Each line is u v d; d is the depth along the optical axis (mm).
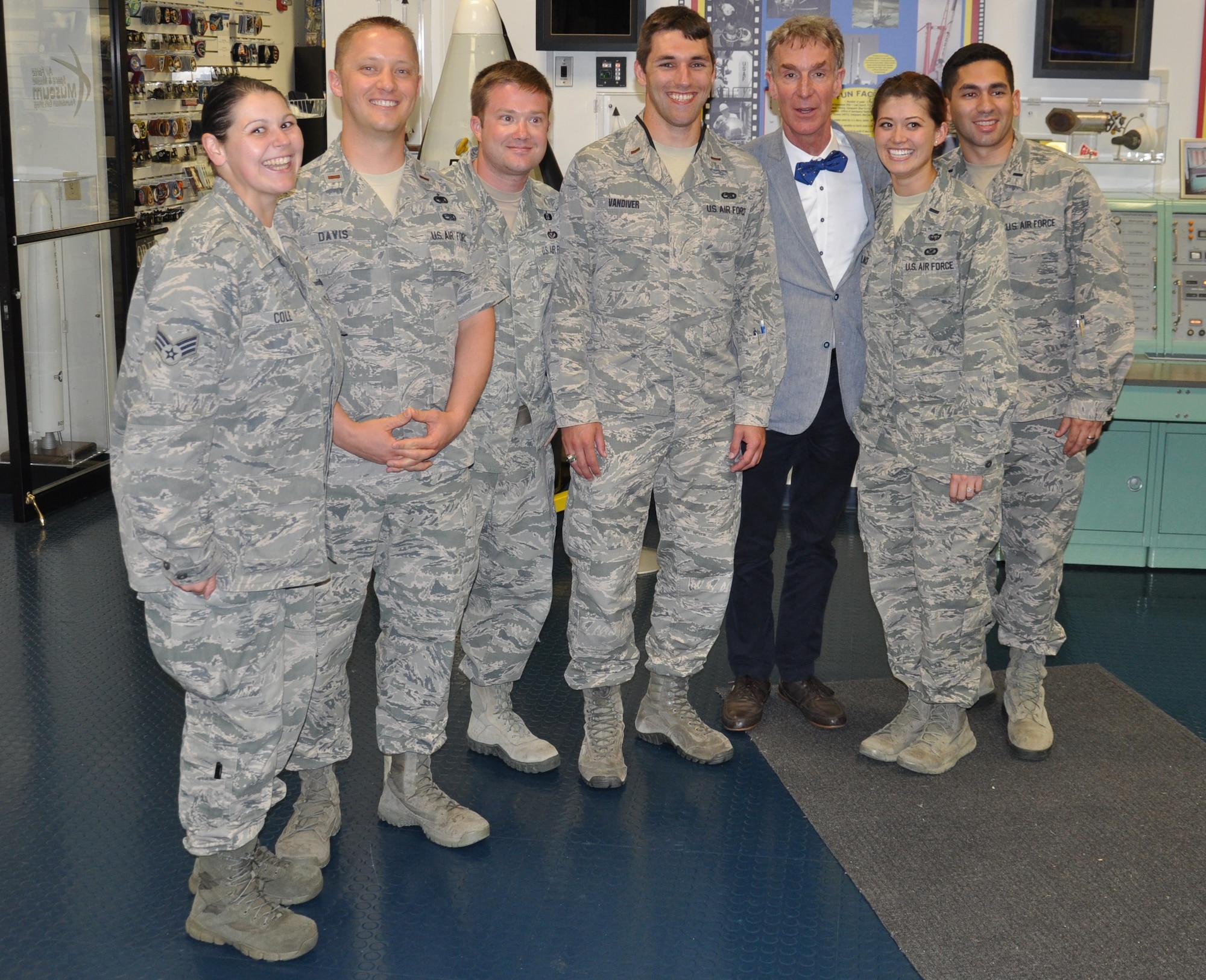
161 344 1972
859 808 2848
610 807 2857
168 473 1986
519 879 2557
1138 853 2645
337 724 2607
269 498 2141
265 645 2188
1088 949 2314
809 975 2248
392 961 2285
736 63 4668
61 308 5340
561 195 2779
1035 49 4582
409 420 2395
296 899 2447
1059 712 3363
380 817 2766
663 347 2777
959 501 2855
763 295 2885
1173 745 3156
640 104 4703
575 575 2883
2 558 4590
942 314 2824
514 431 2791
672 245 2750
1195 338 4430
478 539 2688
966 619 2932
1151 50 4582
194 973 2246
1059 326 3082
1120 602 4219
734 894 2510
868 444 3002
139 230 6215
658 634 3047
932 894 2494
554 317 2760
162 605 2104
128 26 6129
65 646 3768
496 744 3068
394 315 2420
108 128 5562
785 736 3227
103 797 2873
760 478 3168
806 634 3328
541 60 4711
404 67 2383
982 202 2787
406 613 2562
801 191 3021
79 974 2238
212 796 2217
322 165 2434
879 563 3059
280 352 2100
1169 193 4703
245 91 2051
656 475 2959
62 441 5398
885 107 2768
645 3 4609
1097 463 4480
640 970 2258
